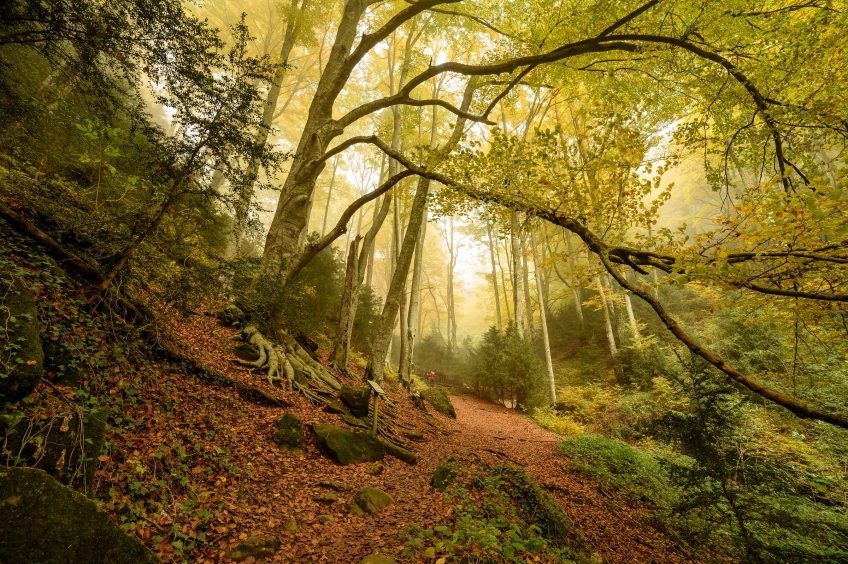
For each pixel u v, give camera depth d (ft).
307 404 24.76
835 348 15.49
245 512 12.90
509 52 28.76
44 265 15.05
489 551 11.44
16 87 21.67
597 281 65.77
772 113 18.49
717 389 19.04
